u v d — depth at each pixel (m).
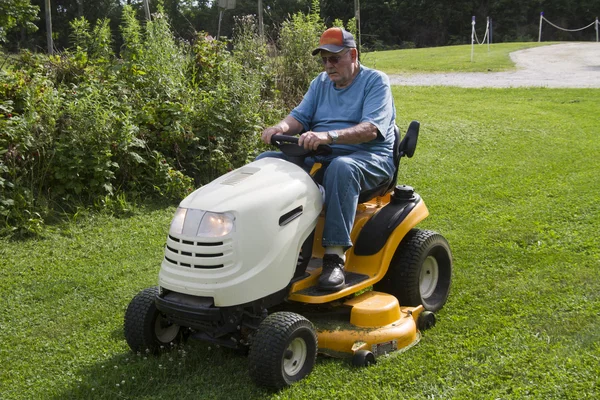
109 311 4.70
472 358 3.77
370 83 4.24
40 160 6.70
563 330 4.05
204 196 3.60
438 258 4.58
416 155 9.18
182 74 8.14
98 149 6.86
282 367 3.43
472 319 4.31
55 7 37.59
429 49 32.22
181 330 4.08
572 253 5.46
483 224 6.32
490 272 5.15
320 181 4.10
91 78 7.56
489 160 8.86
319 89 4.46
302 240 3.74
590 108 12.48
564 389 3.36
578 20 55.56
